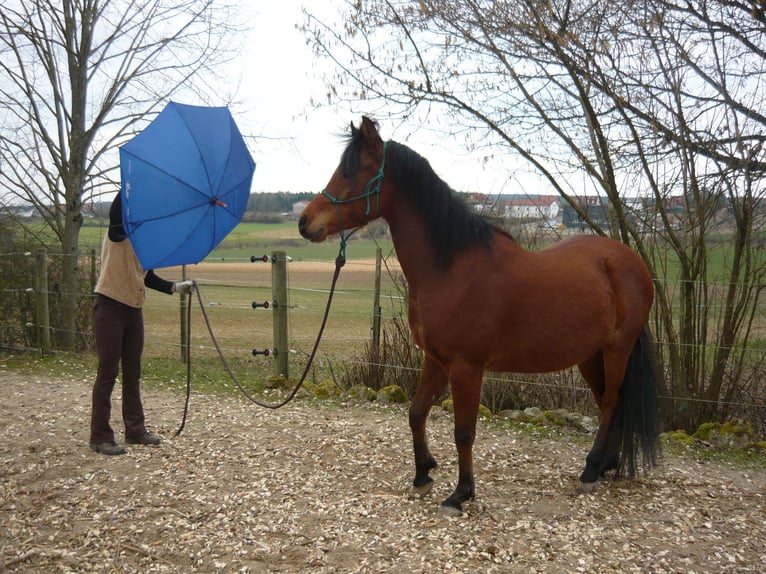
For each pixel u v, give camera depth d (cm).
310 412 560
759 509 366
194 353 868
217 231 373
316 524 331
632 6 519
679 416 550
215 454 435
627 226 545
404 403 602
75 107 834
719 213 547
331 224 344
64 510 343
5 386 638
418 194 342
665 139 537
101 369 427
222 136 373
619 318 388
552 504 364
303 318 1227
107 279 418
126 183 347
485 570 288
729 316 534
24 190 841
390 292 703
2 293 827
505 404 608
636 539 321
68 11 815
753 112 528
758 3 492
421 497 371
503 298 342
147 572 288
